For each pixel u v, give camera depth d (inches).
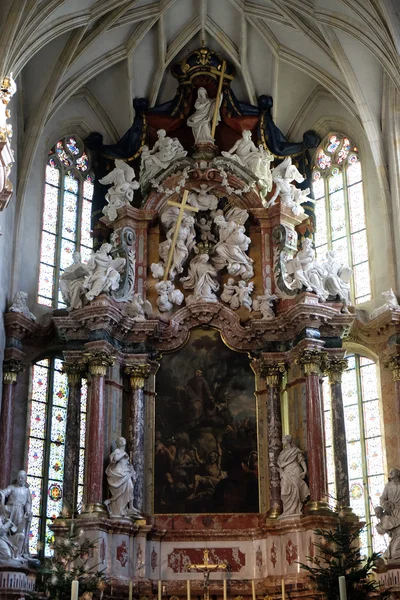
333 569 884.0
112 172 1174.3
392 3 996.6
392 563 895.1
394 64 1016.9
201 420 1089.4
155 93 1229.7
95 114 1242.6
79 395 1075.9
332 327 1084.5
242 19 1184.2
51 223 1193.4
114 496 1018.7
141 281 1133.7
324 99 1242.0
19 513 913.5
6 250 1082.1
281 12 1144.2
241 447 1077.8
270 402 1080.2
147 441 1080.2
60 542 919.7
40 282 1158.3
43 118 1146.7
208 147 1182.9
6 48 956.6
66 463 1047.0
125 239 1134.4
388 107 1139.3
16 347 1074.1
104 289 1077.1
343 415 1064.8
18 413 1083.3
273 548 1018.7
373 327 1094.4
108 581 968.3
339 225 1206.9
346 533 911.0
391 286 1101.7
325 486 1011.9
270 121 1228.5
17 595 860.6
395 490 932.0
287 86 1242.0
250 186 1163.9
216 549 1034.1
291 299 1107.9
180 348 1117.1
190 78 1219.9
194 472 1068.5
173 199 1168.2
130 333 1099.3
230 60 1235.2
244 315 1125.7
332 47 1130.0
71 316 1080.8
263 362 1095.0
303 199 1168.8
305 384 1061.8
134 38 1187.3
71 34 1126.4
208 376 1106.7
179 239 1143.6
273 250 1145.4
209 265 1142.3
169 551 1034.7
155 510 1054.4
